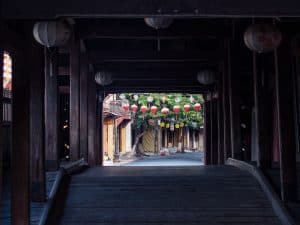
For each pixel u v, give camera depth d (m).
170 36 11.05
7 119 11.85
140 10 5.07
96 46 13.19
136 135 35.22
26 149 6.14
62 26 6.73
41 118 7.55
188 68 15.52
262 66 10.12
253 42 6.97
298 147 10.36
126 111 27.48
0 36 5.15
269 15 5.07
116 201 7.84
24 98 6.19
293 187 7.60
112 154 27.81
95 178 8.67
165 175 8.92
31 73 7.64
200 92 18.06
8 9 5.09
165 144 42.66
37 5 5.10
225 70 12.22
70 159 10.95
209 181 8.55
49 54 9.77
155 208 7.58
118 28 10.95
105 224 7.14
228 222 7.18
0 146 5.17
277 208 7.37
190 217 7.29
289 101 7.76
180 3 5.04
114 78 15.51
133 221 7.20
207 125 18.17
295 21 7.16
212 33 11.06
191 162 27.53
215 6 5.05
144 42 13.34
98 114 16.94
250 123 15.64
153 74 15.59
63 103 16.39
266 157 9.12
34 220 6.74
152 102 27.92
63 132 16.25
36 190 7.42
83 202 7.82
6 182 8.89
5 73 11.96
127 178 8.68
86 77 12.48
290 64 7.79
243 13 5.05
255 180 8.55
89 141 14.59
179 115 33.88
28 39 6.54
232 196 7.98
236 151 11.17
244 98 15.45
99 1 5.08
